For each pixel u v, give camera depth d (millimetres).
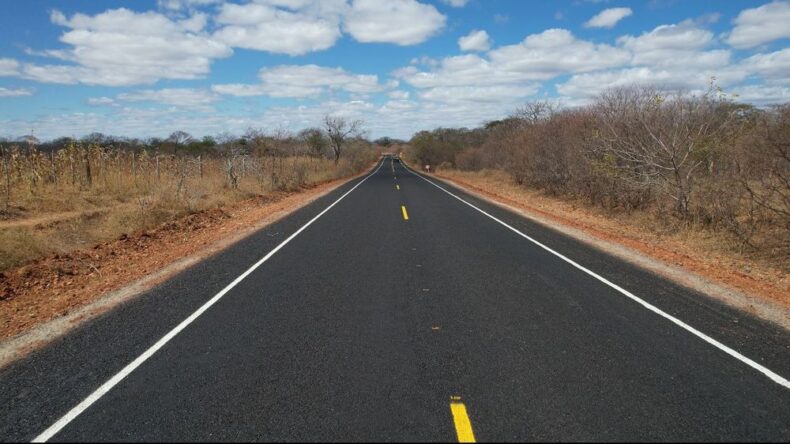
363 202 19625
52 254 9555
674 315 6070
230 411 3805
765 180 10867
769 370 4562
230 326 5648
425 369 4492
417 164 72125
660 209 13898
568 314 6055
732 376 4426
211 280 7680
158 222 13531
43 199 14484
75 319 6043
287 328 5559
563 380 4301
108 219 12547
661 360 4746
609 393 4078
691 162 13250
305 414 3738
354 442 3375
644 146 14469
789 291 7359
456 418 3670
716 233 11250
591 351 4938
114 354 4938
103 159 20281
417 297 6699
